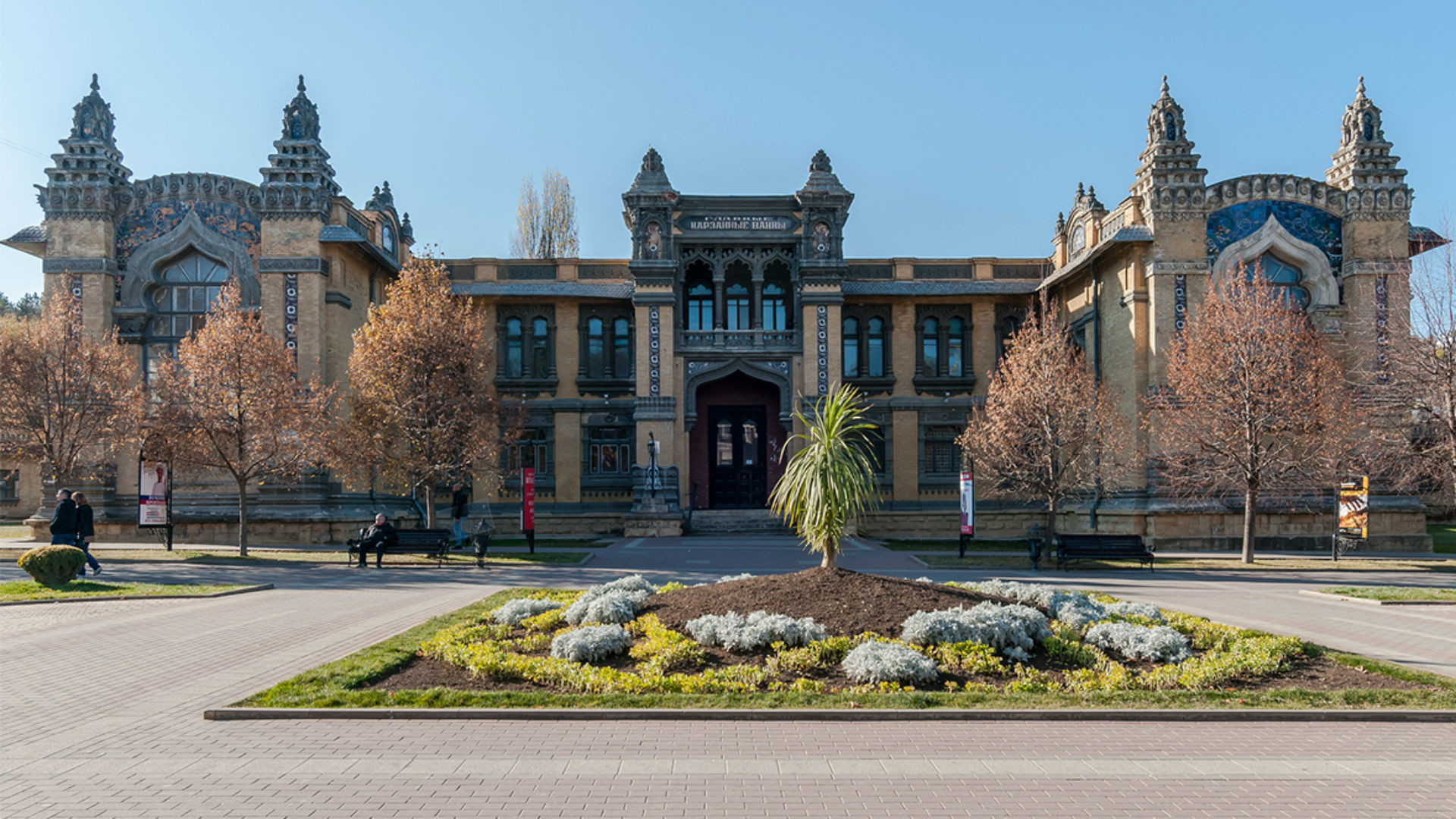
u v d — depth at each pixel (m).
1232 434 28.38
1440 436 29.98
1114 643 12.11
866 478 14.16
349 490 34.72
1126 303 35.12
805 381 40.50
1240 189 34.41
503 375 42.97
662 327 40.34
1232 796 7.06
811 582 13.27
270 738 8.48
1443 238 36.16
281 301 33.97
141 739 8.42
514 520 41.88
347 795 6.95
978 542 36.59
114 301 35.38
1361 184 34.75
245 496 28.67
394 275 40.84
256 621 15.42
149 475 29.12
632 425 42.94
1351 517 31.27
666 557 29.16
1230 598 19.61
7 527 40.66
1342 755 8.12
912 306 43.56
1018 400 29.17
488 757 7.95
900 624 12.00
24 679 10.95
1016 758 7.98
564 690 10.13
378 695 9.67
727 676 10.41
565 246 58.53
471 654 11.23
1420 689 10.30
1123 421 34.56
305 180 34.53
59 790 7.04
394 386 30.08
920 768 7.70
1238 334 28.52
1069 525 38.91
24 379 29.30
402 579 22.62
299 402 29.50
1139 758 8.00
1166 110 34.53
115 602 17.94
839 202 41.09
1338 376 29.97
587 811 6.65
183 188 35.38
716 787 7.20
